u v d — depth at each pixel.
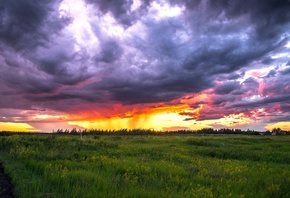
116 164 13.16
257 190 9.46
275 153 21.86
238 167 14.16
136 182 9.68
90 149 20.69
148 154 18.39
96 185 9.10
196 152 21.84
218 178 11.26
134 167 12.24
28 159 14.20
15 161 14.02
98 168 12.52
